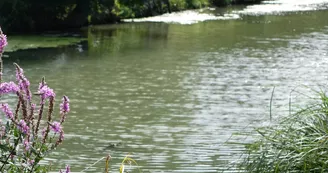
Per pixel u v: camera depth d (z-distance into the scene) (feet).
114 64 62.39
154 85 52.26
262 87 51.08
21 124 12.71
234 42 78.54
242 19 106.32
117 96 48.11
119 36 84.64
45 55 67.15
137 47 74.38
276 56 67.21
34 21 87.51
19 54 67.26
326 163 16.93
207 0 129.59
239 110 43.19
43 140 13.67
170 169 30.58
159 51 71.15
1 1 84.38
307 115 18.66
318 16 111.55
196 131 37.86
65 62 63.10
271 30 90.99
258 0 143.43
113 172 29.99
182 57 66.80
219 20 104.94
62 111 13.96
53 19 90.02
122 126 39.19
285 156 17.40
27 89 13.46
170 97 47.80
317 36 83.92
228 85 52.01
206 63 62.85
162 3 114.73
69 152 32.99
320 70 58.54
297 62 63.16
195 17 109.50
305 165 16.88
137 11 106.93
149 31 90.17
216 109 43.80
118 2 105.91
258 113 42.06
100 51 70.95
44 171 13.42
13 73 56.34
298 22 101.40
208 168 30.66
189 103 45.75
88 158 32.22
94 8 97.71
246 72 57.77
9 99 43.55
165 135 37.11
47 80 53.78
